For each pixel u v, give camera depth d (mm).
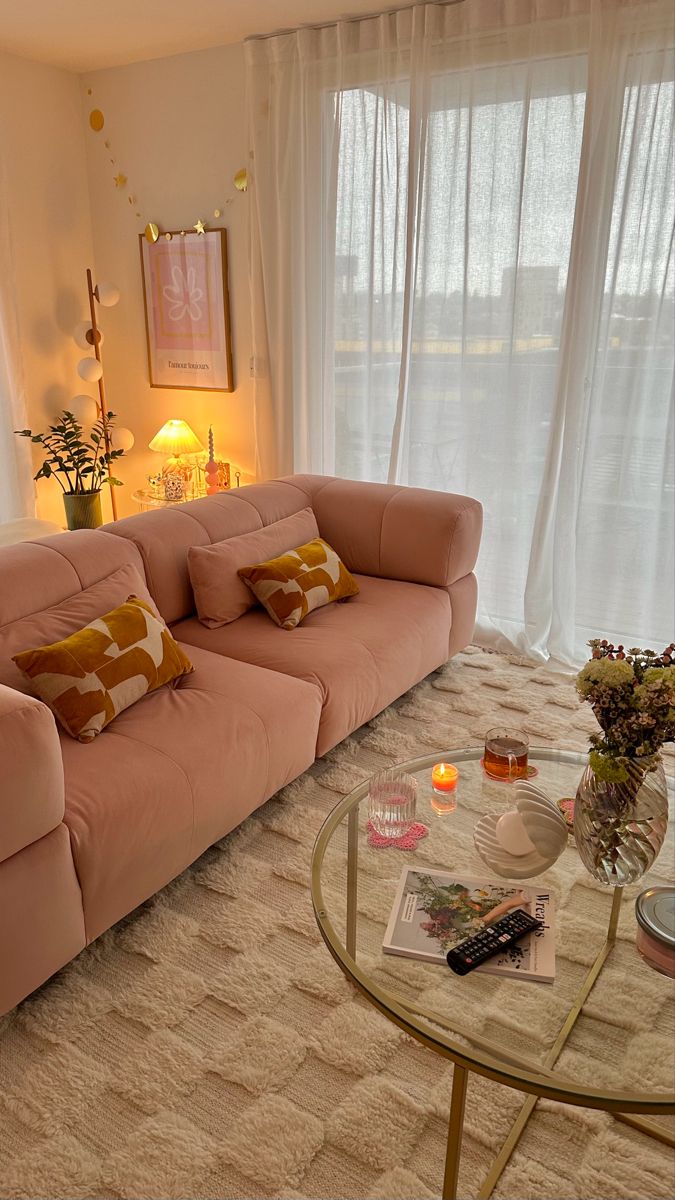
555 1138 1570
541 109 3264
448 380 3766
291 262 4004
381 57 3537
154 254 4539
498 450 3719
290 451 4289
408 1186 1476
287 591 2930
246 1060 1727
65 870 1800
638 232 3180
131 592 2574
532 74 3232
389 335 3891
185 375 4641
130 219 4582
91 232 4754
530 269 3432
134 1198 1467
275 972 1957
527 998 1401
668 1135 1566
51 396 4750
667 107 3031
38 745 1695
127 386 4922
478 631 3949
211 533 3086
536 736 3062
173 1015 1838
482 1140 1556
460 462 3848
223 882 2248
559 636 3666
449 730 3078
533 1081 1236
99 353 4848
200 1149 1545
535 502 3709
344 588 3158
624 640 3635
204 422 4668
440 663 3322
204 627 2939
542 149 3293
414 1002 1385
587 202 3205
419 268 3676
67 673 2150
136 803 1958
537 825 1645
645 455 3391
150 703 2355
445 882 1668
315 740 2564
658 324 3242
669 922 1511
